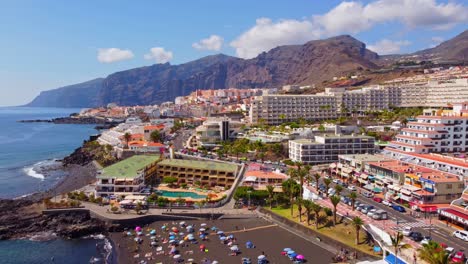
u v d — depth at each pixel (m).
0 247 132.12
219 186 199.50
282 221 147.50
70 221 152.62
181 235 136.12
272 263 112.62
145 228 145.12
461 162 168.25
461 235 115.12
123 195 174.75
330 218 137.75
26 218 155.12
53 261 120.88
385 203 150.88
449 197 145.00
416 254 93.62
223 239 129.75
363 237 122.75
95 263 118.38
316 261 113.88
